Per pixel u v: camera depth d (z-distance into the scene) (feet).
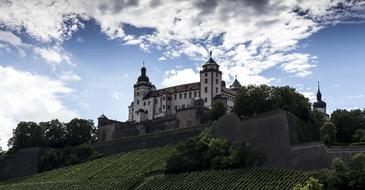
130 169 428.56
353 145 326.44
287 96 426.10
